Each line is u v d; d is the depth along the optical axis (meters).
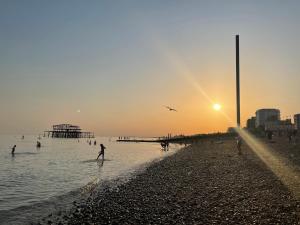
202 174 24.05
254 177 20.48
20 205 18.66
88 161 51.22
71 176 32.81
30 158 58.22
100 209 15.00
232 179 20.27
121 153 74.06
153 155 65.50
